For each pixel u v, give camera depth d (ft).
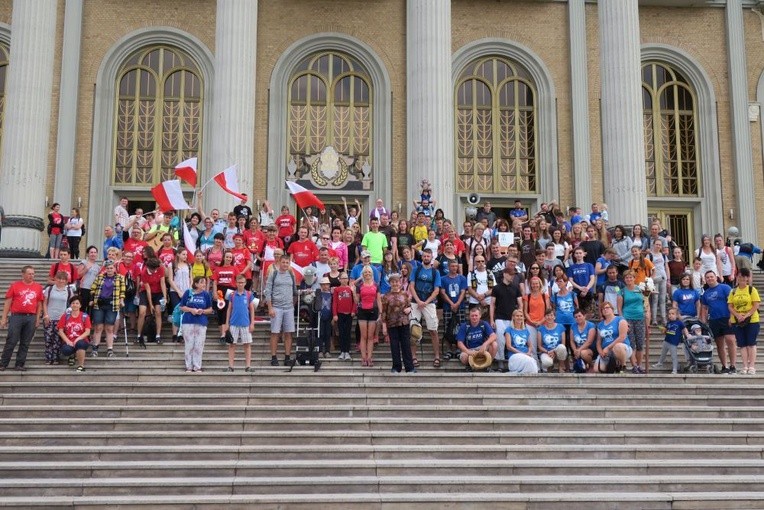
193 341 37.35
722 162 82.48
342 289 41.01
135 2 79.61
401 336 37.93
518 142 81.51
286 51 79.77
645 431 31.83
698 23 83.30
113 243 52.65
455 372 38.01
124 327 41.11
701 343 40.11
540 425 31.91
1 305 47.55
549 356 39.83
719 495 27.45
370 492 27.17
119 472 27.50
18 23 68.69
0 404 32.48
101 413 31.65
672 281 50.80
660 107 83.61
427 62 70.59
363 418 31.50
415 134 70.28
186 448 28.68
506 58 82.43
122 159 78.07
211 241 50.01
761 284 57.06
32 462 27.84
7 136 67.31
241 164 67.87
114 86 78.43
